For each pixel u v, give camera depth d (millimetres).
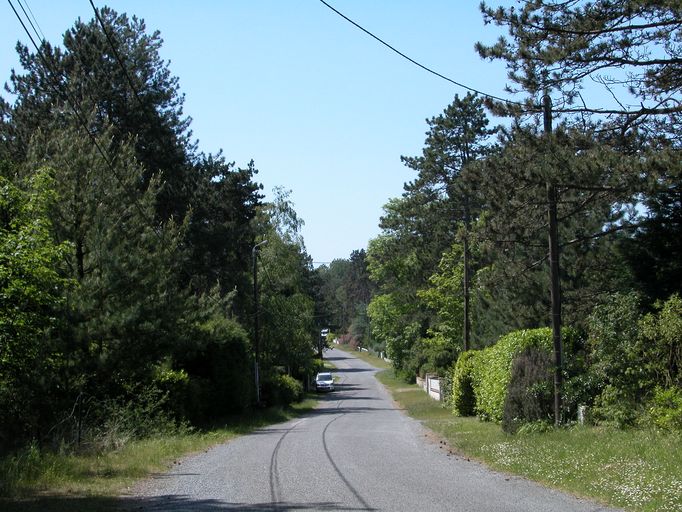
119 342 18172
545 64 16531
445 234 50281
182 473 13391
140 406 21234
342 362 128375
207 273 37344
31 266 12602
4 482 10695
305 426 27812
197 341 25234
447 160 48312
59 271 17484
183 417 23578
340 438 20812
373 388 71625
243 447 18859
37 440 15867
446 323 48156
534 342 21516
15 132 28688
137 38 34469
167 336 19656
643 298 18969
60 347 16000
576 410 17797
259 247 47594
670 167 14914
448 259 47031
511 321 29312
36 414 16516
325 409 43594
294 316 50969
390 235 67750
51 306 14961
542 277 24734
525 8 16609
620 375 15562
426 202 50406
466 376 31141
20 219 13492
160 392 22250
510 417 18875
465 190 20297
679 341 14430
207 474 13133
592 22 15914
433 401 44844
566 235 24234
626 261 21109
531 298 25219
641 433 13945
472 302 44125
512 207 19297
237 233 38125
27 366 14422
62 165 18141
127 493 10867
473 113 48469
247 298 41750
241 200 39375
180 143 35500
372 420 31219
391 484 11297
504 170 18109
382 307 77438
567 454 13148
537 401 18422
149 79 34406
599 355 15961
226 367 30234
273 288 49500
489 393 25188
